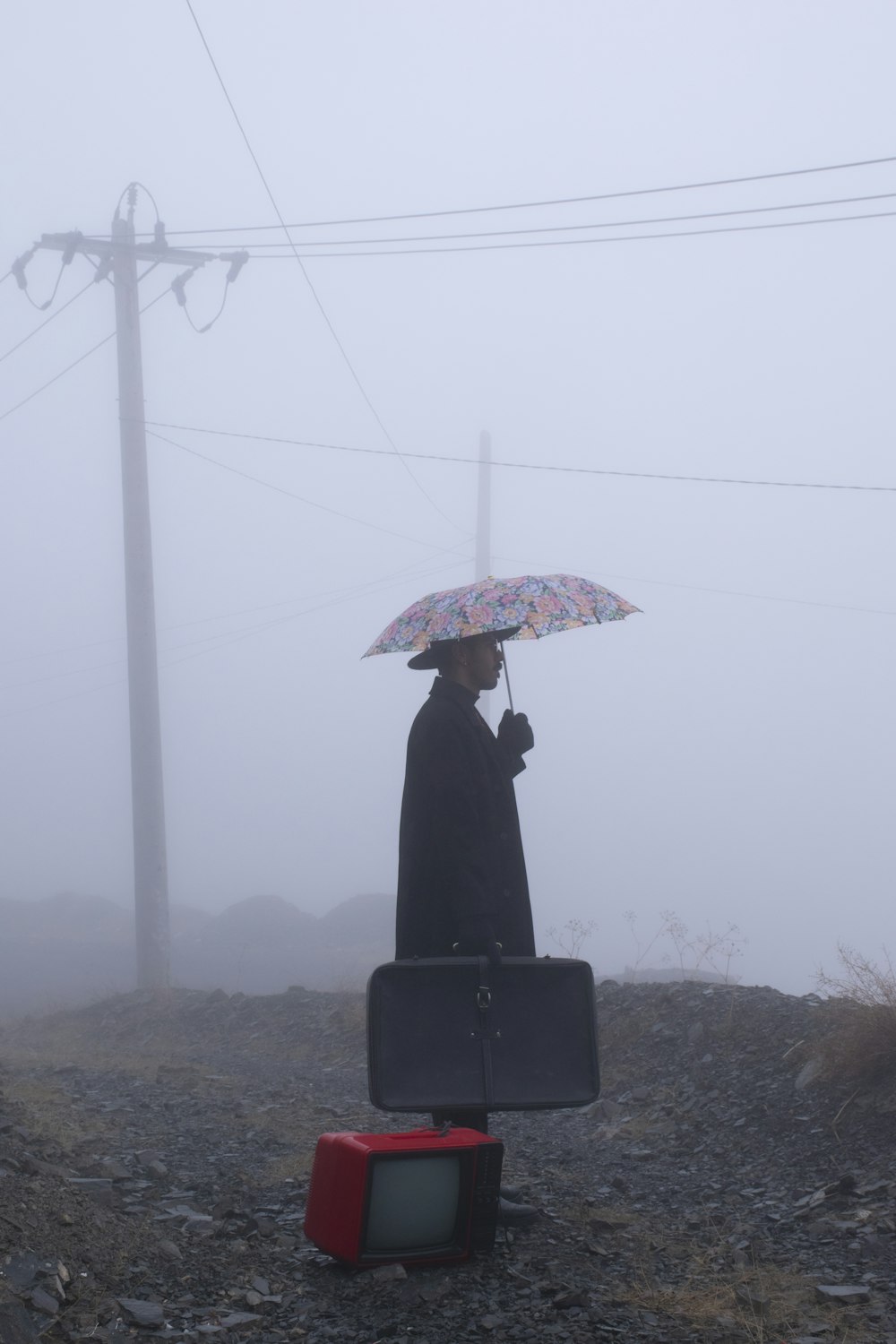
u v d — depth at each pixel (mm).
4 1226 4074
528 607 4629
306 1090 8648
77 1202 4629
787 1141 6000
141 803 16781
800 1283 4113
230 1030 12445
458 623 4582
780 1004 8062
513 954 4660
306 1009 12352
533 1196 5293
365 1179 4125
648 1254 4453
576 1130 7078
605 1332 3613
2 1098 6965
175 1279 4133
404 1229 4227
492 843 4645
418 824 4691
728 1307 3869
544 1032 4367
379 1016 4258
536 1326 3670
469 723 4746
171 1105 7996
